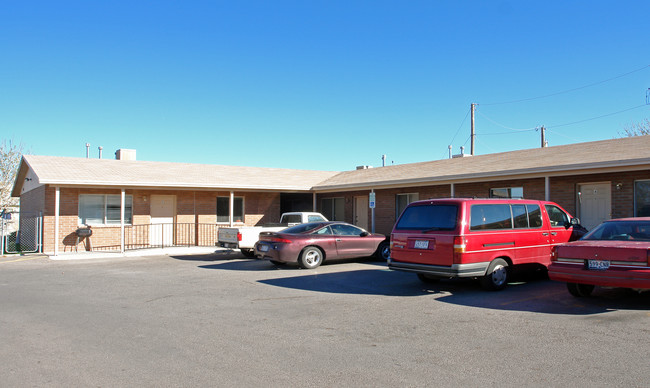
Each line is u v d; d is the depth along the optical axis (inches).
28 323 274.1
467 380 181.0
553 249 321.7
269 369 195.5
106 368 197.6
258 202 933.2
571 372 187.3
